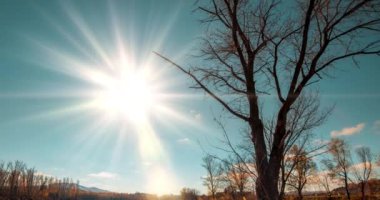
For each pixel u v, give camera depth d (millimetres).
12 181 98938
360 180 52469
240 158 6051
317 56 7086
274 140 6734
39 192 113625
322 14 7457
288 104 6789
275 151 6637
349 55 7246
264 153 6660
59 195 130000
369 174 52781
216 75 8242
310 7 6926
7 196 94625
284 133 6680
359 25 7059
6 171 100312
